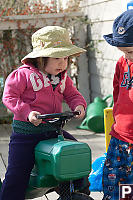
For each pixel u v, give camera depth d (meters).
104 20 7.38
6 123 8.25
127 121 3.16
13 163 3.11
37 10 8.27
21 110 3.01
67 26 8.31
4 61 8.27
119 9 6.55
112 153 3.30
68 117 3.01
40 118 2.88
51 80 3.21
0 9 8.20
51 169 2.85
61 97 3.33
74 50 3.09
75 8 8.54
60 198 2.98
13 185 3.07
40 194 3.27
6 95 3.09
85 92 8.62
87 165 2.87
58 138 3.00
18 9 8.33
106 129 4.36
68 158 2.79
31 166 3.09
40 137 3.13
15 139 3.17
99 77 7.95
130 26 2.92
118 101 3.27
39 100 3.14
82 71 8.54
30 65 3.21
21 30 8.27
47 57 3.10
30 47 8.34
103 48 7.59
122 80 3.25
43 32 3.12
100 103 7.17
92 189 4.23
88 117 7.02
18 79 3.11
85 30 8.44
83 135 6.89
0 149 6.19
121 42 2.97
